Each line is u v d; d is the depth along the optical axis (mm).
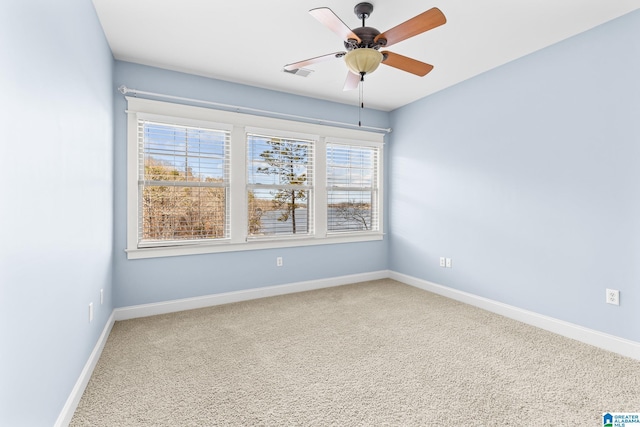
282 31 2418
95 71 2088
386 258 4480
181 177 3160
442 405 1658
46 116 1252
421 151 3963
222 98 3314
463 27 2350
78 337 1691
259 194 3617
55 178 1348
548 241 2676
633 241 2174
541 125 2713
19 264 1042
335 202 4160
